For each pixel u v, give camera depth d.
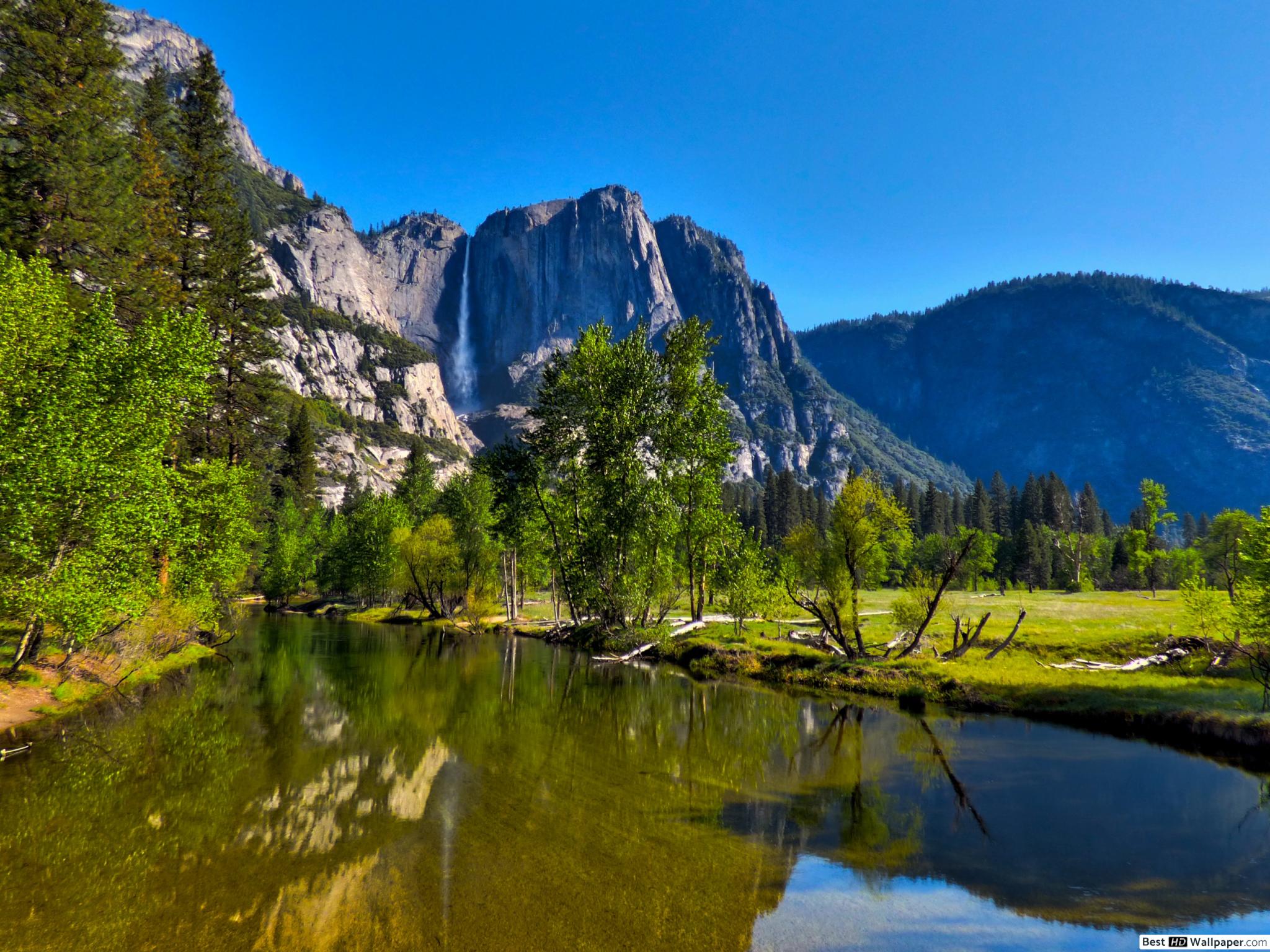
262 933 8.09
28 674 20.30
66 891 9.15
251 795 13.34
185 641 31.30
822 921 8.61
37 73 28.02
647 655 37.31
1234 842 11.30
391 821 12.07
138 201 31.19
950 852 10.94
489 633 53.97
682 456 39.81
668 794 13.86
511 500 41.12
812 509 154.12
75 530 18.67
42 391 17.48
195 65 36.62
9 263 18.84
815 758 16.77
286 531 86.31
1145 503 91.31
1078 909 9.01
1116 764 16.16
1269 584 19.77
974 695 23.31
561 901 9.05
